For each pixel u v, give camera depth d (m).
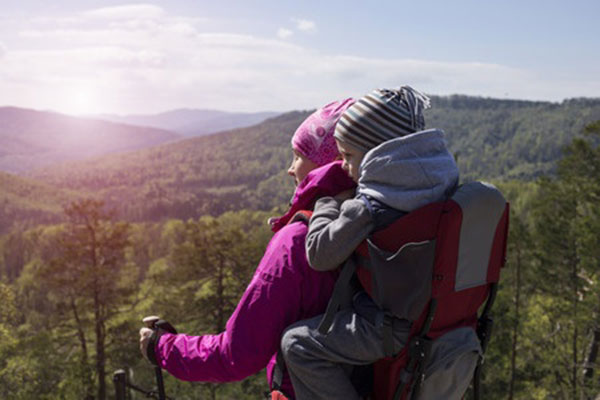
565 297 24.81
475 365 1.57
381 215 1.42
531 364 24.66
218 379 1.58
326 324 1.45
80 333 25.94
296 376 1.49
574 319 24.16
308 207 1.69
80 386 22.77
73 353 26.19
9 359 24.66
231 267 29.94
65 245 24.97
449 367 1.48
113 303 25.77
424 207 1.38
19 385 24.25
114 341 25.81
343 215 1.44
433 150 1.50
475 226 1.42
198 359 1.56
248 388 22.62
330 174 1.65
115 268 26.94
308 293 1.53
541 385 25.30
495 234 1.50
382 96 1.56
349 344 1.44
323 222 1.50
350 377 1.55
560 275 25.12
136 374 24.69
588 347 26.34
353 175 1.62
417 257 1.37
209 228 29.91
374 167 1.46
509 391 23.59
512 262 27.39
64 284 24.78
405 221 1.38
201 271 29.70
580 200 24.88
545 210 25.77
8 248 117.00
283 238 1.58
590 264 23.05
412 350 1.43
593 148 23.97
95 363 25.36
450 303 1.44
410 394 1.47
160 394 1.66
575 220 24.47
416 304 1.39
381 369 1.50
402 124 1.54
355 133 1.56
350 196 1.66
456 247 1.39
